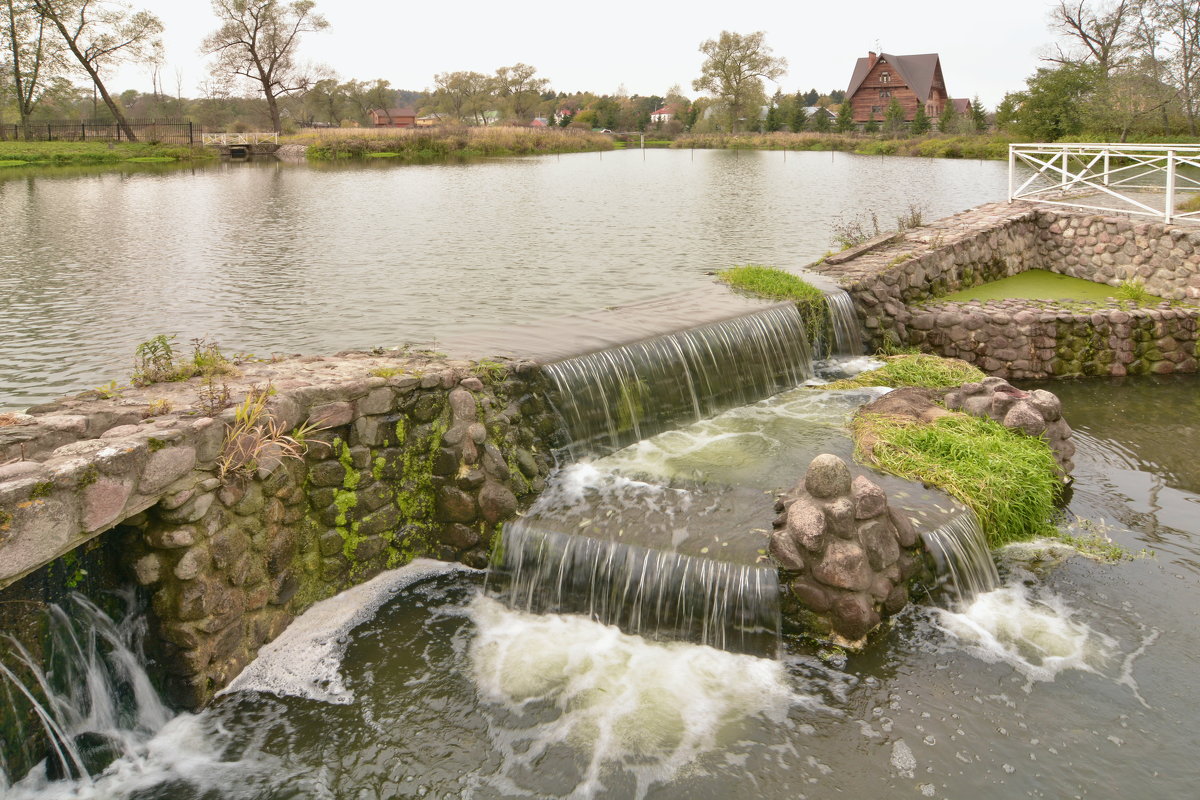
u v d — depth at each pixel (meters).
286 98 94.12
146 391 8.26
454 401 9.16
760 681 7.30
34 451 6.54
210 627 6.99
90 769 6.40
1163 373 15.07
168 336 14.25
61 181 44.59
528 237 24.94
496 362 10.05
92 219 29.27
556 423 10.13
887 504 8.03
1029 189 37.72
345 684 7.35
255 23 83.12
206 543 6.93
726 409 12.27
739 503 9.08
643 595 7.99
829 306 14.70
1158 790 6.13
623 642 7.90
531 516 8.87
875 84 100.56
